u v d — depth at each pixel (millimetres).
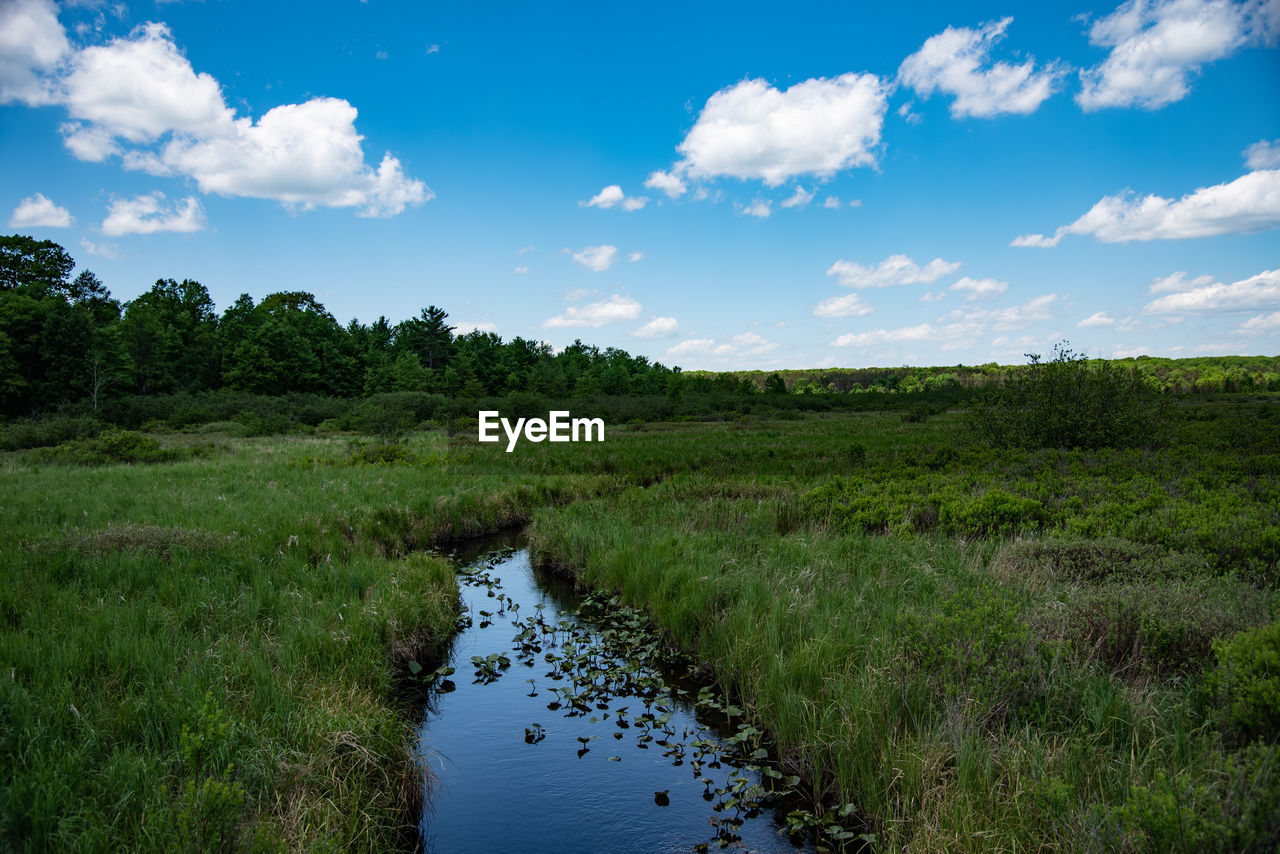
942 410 59750
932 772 4359
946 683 4969
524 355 107688
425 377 88500
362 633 6867
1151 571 7082
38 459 22609
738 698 6562
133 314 67875
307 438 37594
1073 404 20203
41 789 3582
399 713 5949
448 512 14172
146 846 3412
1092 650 5285
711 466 21547
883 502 11844
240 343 78188
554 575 11414
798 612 7094
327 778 4371
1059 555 8031
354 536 11500
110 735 4348
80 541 8742
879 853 4223
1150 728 4301
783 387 95750
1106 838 3381
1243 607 5676
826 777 5070
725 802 4906
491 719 6312
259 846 3475
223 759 4105
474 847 4512
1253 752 3627
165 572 7965
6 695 4414
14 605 6422
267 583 7809
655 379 108500
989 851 3670
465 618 9000
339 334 95562
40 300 59562
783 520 11984
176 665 5453
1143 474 13859
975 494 12375
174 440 35219
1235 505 10086
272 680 5277
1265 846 3016
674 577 8797
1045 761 4113
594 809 4922
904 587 7707
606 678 7086
